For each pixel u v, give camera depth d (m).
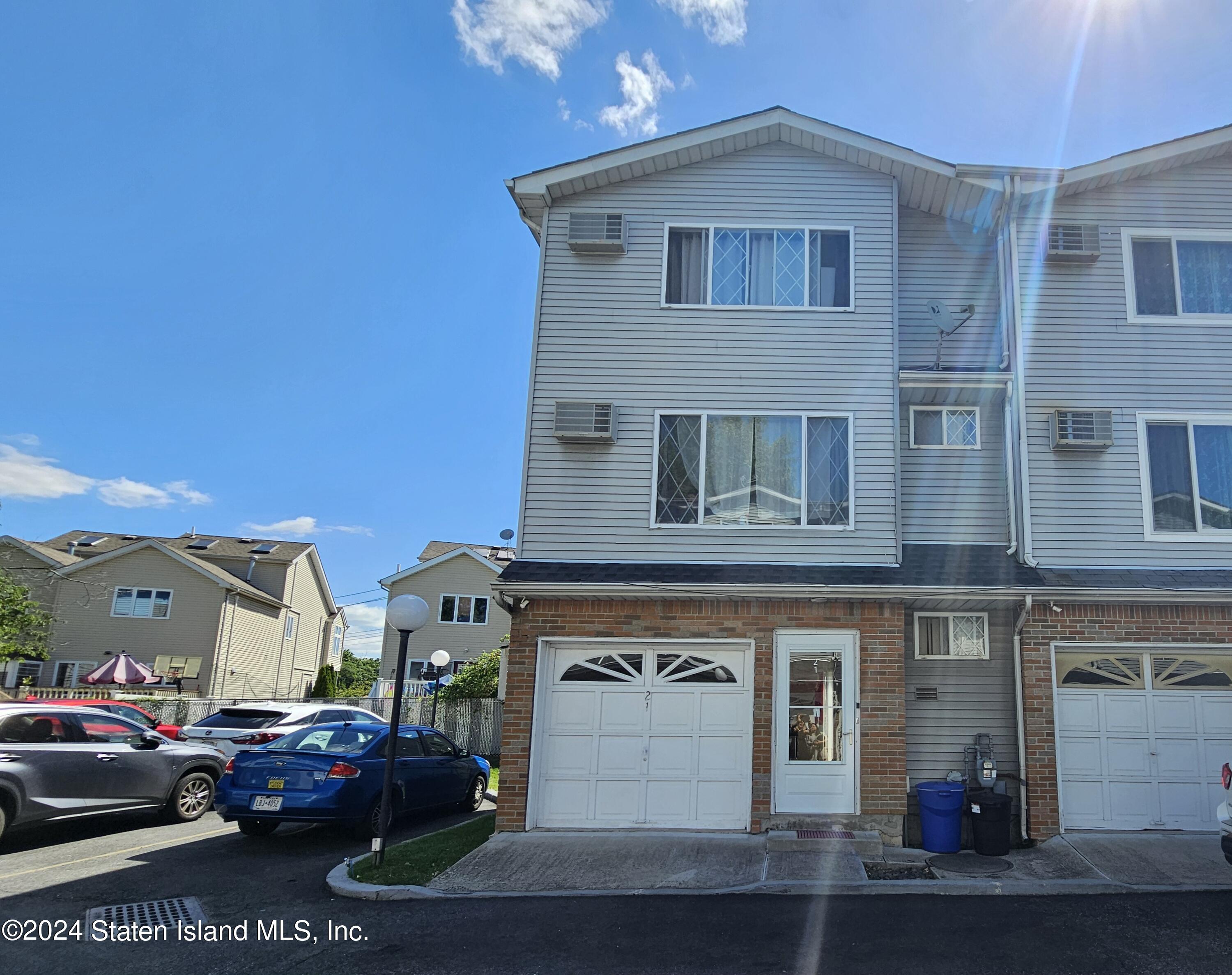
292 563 37.59
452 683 25.44
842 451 11.91
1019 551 11.62
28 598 29.44
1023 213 12.66
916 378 12.09
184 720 22.23
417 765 12.37
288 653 38.22
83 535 38.22
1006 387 12.17
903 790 10.38
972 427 12.54
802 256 12.61
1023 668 10.74
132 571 31.95
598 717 10.93
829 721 10.67
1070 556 11.51
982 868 9.16
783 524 11.68
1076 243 12.29
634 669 11.02
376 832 11.14
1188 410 11.98
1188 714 10.77
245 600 33.78
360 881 8.57
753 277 12.58
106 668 25.31
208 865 9.61
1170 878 8.77
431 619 35.19
